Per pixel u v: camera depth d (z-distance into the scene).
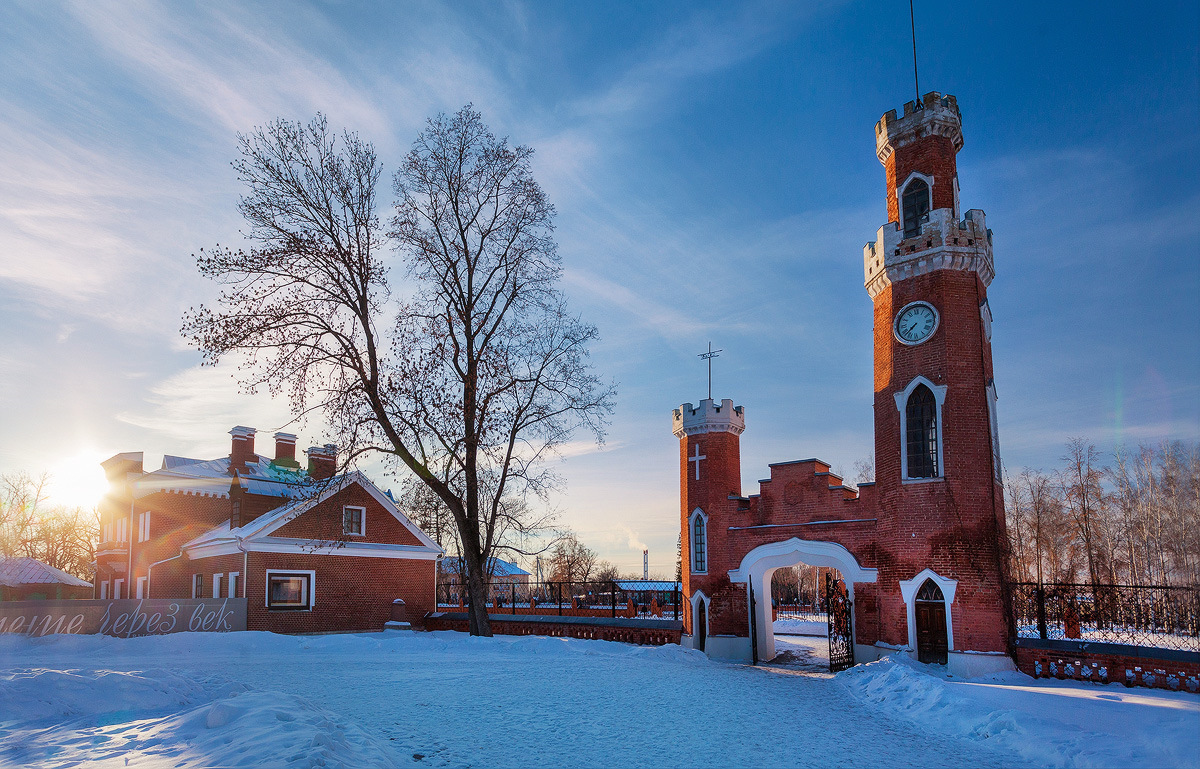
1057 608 22.80
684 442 31.61
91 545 67.69
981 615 20.77
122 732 9.64
